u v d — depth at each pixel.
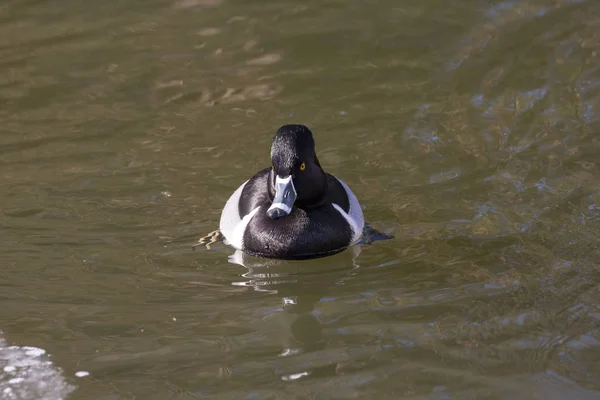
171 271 10.26
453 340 8.68
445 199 11.73
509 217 11.21
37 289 9.78
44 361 8.44
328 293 9.79
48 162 12.68
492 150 12.80
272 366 8.34
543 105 13.96
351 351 8.57
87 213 11.48
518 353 8.42
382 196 11.84
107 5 17.75
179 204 11.73
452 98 14.32
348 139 13.23
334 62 15.55
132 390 8.00
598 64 15.05
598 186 11.76
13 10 17.58
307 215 10.38
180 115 13.98
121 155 12.87
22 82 14.98
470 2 17.27
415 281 9.94
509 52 15.59
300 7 17.44
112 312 9.35
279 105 14.25
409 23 16.67
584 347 8.49
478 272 10.05
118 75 15.22
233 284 10.01
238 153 12.91
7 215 11.38
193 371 8.27
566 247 10.47
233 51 15.98
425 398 7.80
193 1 17.83
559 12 16.77
